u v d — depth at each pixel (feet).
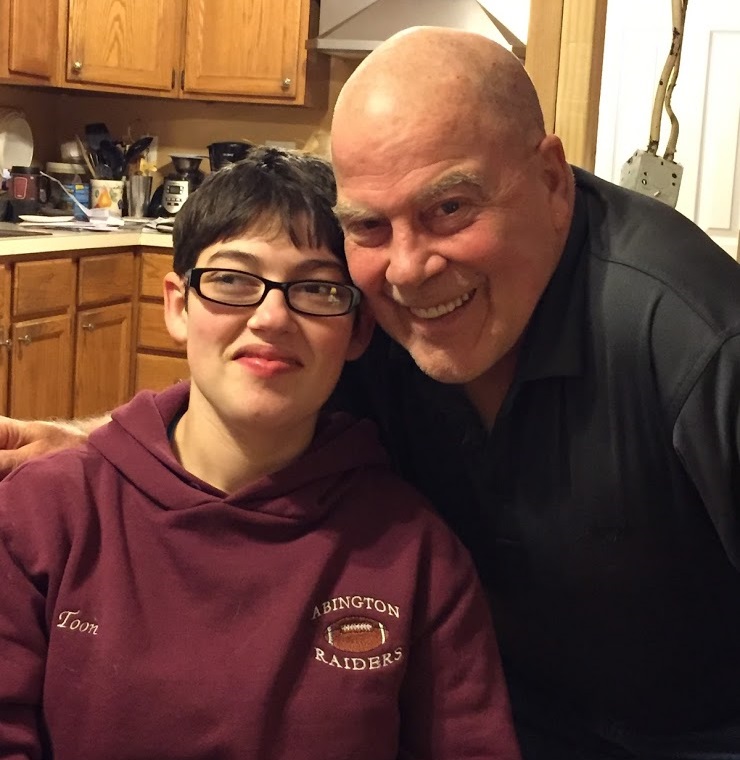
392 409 3.81
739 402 3.06
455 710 3.07
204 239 3.07
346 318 3.10
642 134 9.77
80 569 2.90
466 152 2.89
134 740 2.75
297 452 3.16
